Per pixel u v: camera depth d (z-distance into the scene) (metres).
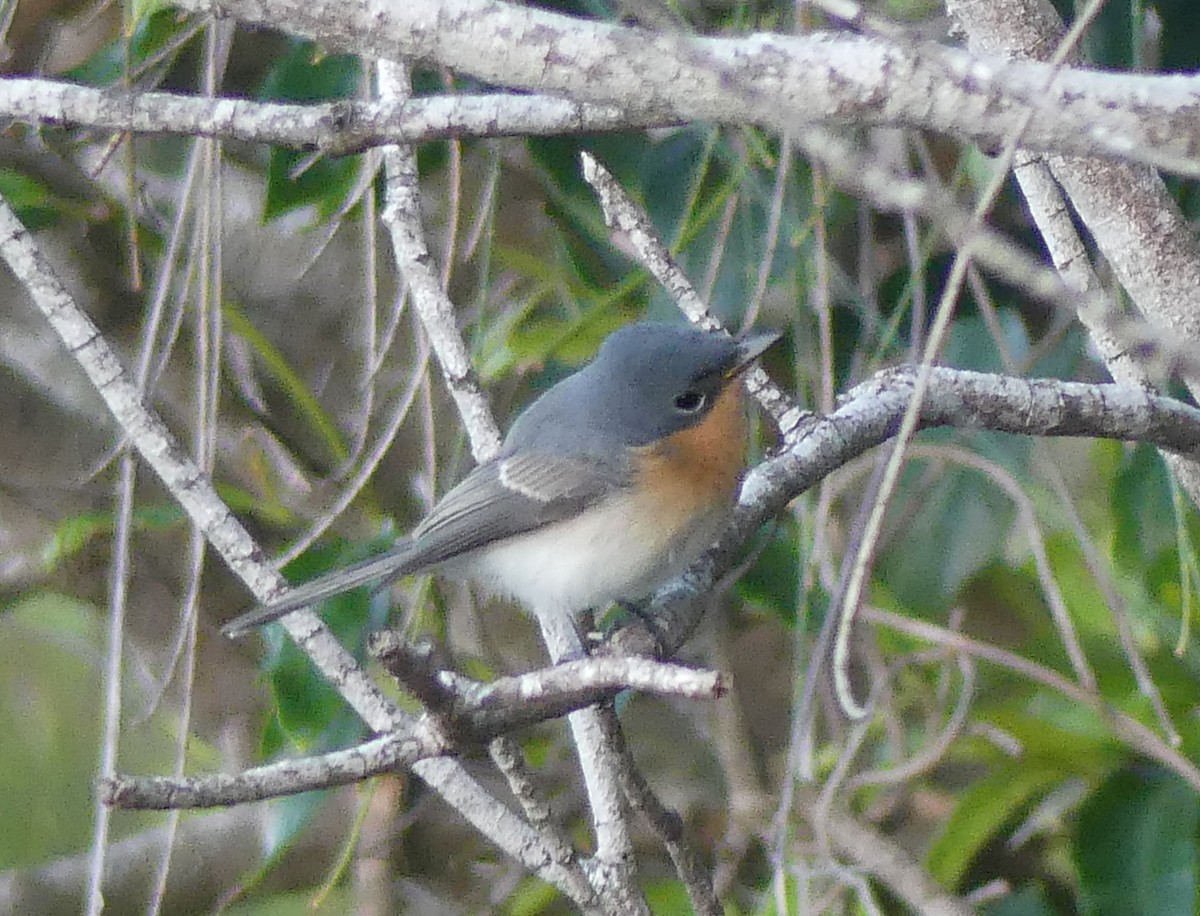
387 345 8.25
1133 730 8.45
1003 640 10.62
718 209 9.62
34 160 10.53
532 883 10.83
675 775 11.16
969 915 9.21
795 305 8.88
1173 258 6.71
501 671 10.44
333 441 10.54
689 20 9.00
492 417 8.46
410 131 6.21
